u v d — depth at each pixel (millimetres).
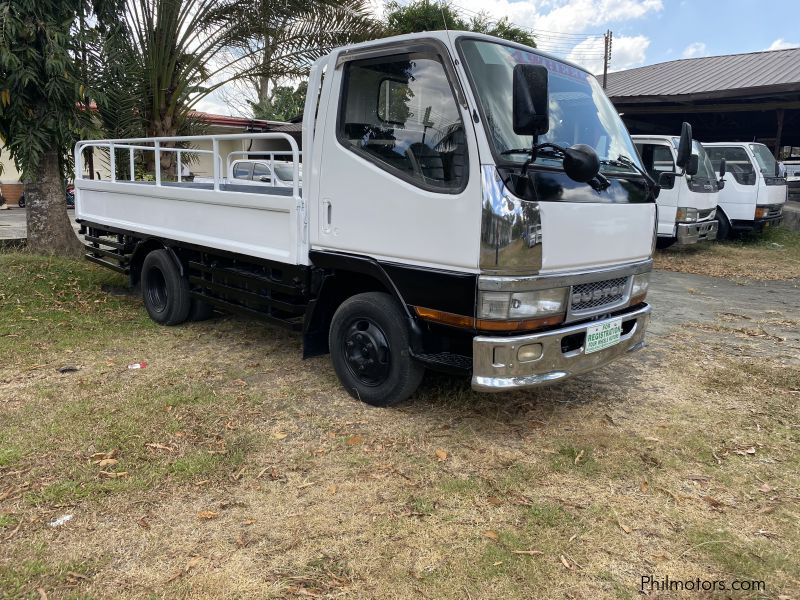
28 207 9102
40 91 7762
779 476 3535
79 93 7840
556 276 3568
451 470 3510
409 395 4227
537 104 3082
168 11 9352
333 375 4934
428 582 2586
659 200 11586
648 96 15914
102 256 7281
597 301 3961
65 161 9312
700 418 4297
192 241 5551
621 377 5086
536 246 3436
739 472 3572
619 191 4016
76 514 3000
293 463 3545
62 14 7875
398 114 3801
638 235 4219
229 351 5508
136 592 2488
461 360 3789
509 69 3785
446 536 2904
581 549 2834
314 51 9836
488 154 3383
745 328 6715
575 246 3674
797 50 18750
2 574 2566
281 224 4531
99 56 8477
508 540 2879
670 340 6203
